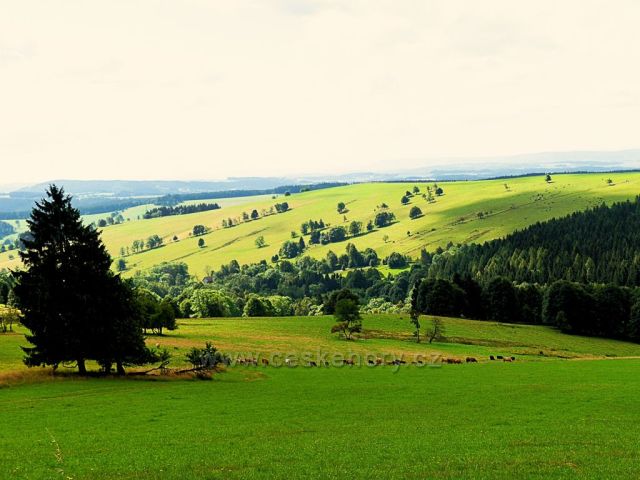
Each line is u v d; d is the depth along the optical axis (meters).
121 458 32.25
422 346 114.69
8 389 57.84
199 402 53.00
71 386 59.75
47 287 63.22
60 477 28.48
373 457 32.28
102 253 67.25
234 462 31.20
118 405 50.69
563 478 27.97
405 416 46.88
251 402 53.41
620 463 30.77
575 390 59.09
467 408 50.50
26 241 65.50
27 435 38.81
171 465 30.66
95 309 64.38
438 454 33.03
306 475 28.73
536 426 42.00
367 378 71.81
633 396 54.88
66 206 67.25
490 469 29.66
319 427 42.06
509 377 71.06
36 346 64.81
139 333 68.62
